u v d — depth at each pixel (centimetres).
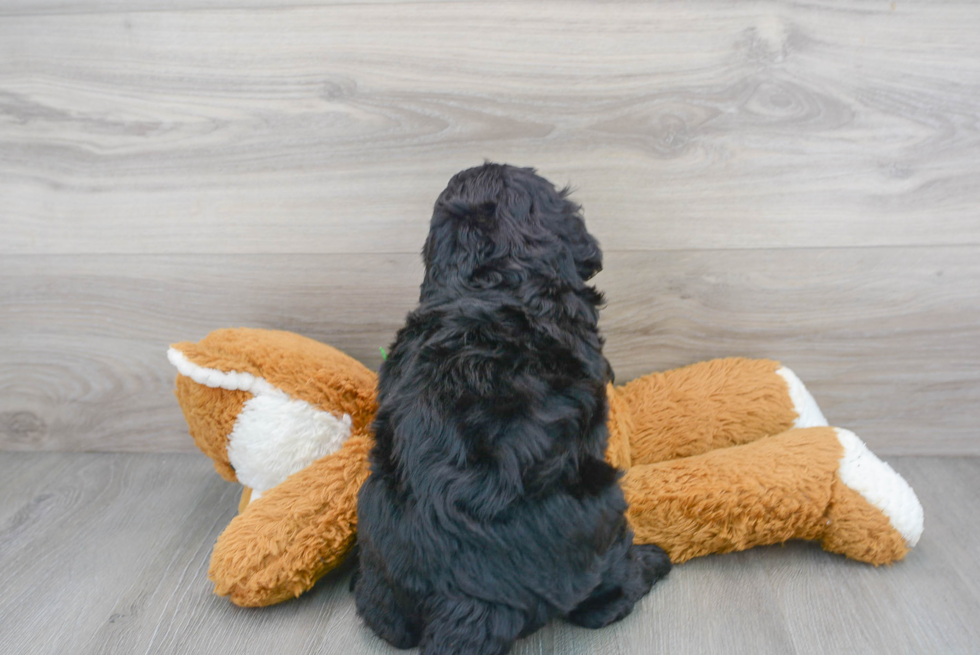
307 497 110
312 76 137
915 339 141
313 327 150
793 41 128
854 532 112
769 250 138
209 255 148
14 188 147
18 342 157
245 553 106
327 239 145
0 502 143
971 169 131
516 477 89
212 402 119
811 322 142
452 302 98
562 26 130
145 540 129
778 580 113
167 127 142
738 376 133
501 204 102
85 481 151
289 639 105
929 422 146
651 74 131
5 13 138
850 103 130
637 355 146
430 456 91
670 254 140
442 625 89
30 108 143
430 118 137
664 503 113
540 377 92
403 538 92
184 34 137
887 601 107
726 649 99
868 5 125
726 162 134
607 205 138
